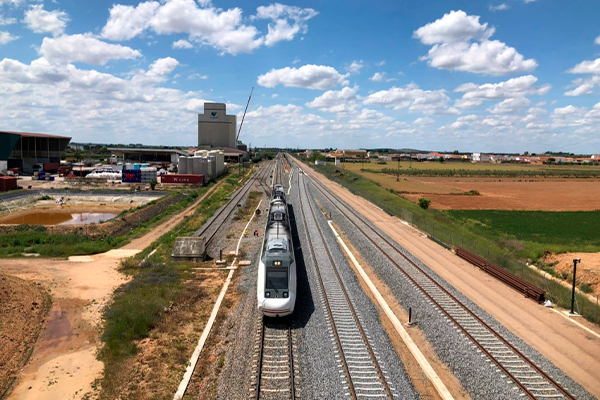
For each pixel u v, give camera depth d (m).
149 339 17.67
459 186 103.38
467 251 31.95
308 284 24.95
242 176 108.38
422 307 21.75
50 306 21.53
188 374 14.89
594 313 20.72
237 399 13.46
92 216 57.75
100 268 28.45
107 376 14.88
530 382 14.86
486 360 16.41
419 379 15.11
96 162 146.75
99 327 19.22
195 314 20.45
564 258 34.53
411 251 33.28
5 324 18.06
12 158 100.81
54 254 32.06
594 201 79.62
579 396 14.06
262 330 18.45
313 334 18.23
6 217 55.62
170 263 29.20
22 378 14.93
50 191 73.44
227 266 28.91
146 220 51.09
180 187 82.12
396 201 64.69
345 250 33.72
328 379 14.66
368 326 19.20
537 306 22.34
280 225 28.88
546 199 82.12
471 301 22.53
